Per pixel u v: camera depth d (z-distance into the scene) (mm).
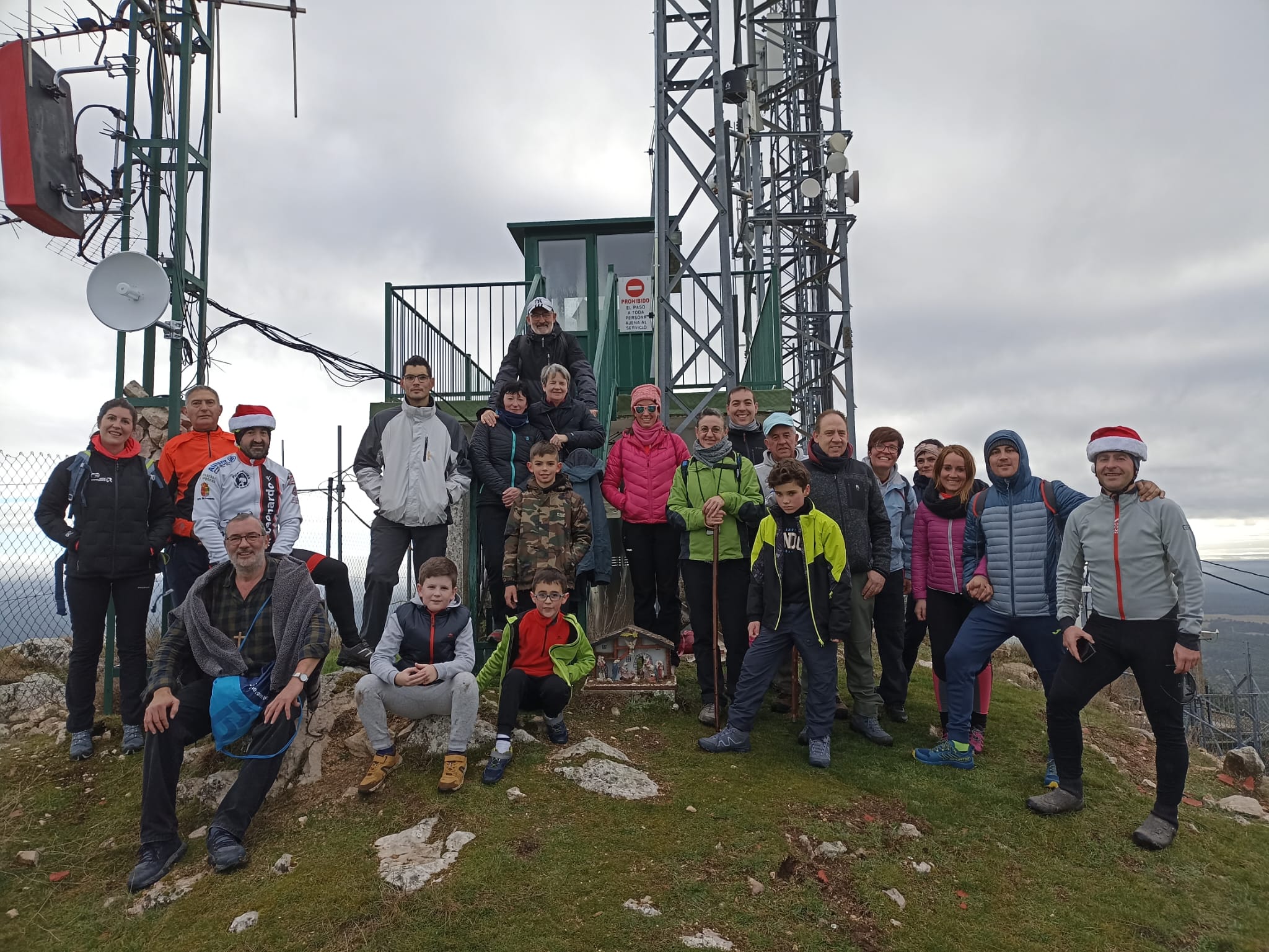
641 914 2973
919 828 3770
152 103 6180
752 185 12375
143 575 4477
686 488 4840
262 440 4516
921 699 5586
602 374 7641
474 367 9812
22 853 3590
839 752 4504
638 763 4160
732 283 6660
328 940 2848
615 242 10625
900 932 3064
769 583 4352
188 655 3760
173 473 4633
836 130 12117
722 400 8391
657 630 5230
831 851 3451
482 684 4332
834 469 4746
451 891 3039
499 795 3691
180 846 3479
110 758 4383
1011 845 3705
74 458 4402
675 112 6922
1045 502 4215
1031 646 4258
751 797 3820
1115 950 3082
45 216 5840
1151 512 3725
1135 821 3943
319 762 4082
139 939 2979
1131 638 3756
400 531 4922
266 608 3811
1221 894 3441
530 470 4832
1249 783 4773
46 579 5352
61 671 6035
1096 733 5254
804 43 13422
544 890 3068
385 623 4789
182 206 5938
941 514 4754
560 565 4633
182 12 6004
